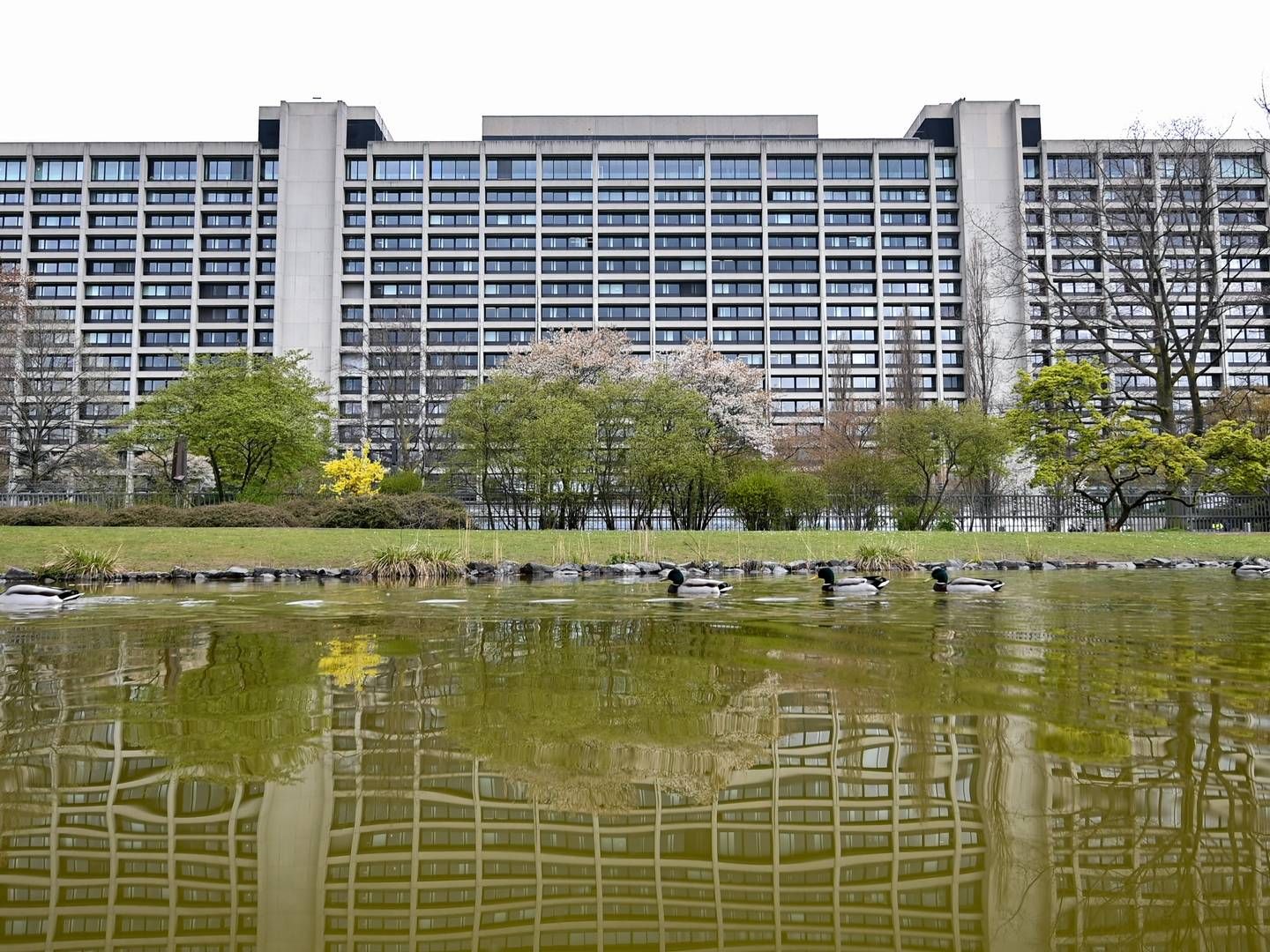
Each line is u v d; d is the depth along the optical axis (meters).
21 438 44.19
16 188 62.66
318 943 1.65
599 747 2.97
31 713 3.54
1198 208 31.19
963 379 63.38
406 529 20.14
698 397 28.89
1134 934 1.64
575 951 1.61
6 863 2.04
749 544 18.77
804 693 3.87
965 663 4.74
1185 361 28.03
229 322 63.84
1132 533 22.06
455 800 2.43
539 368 39.62
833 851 2.07
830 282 65.25
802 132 68.94
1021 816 2.26
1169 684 4.04
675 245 65.81
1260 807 2.29
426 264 63.59
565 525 27.45
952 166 65.50
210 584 13.48
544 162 65.50
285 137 62.81
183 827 2.26
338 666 4.72
